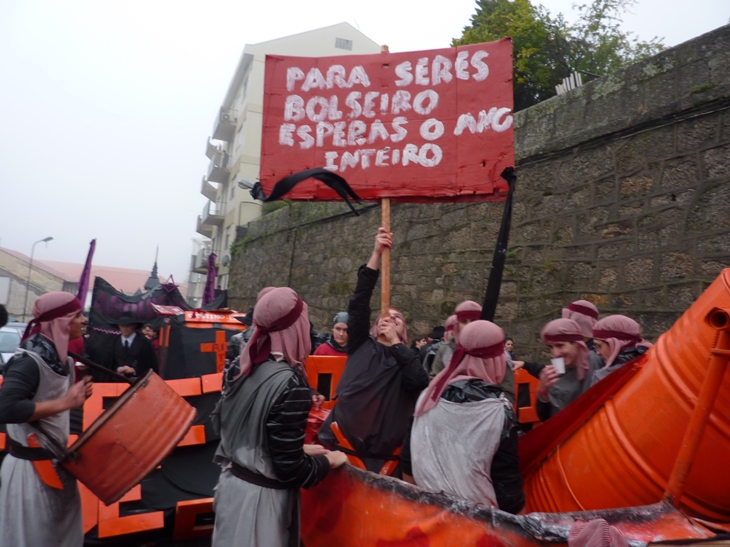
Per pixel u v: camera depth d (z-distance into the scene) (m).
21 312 49.16
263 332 2.50
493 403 2.31
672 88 6.15
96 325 6.52
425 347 4.08
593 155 7.01
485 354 2.45
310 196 3.95
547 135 7.68
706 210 5.70
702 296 2.22
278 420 2.36
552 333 3.36
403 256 10.42
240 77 30.34
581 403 2.46
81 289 8.46
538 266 7.61
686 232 5.85
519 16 11.83
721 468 2.01
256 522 2.37
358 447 3.15
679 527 1.84
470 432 2.30
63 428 2.92
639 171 6.43
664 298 5.98
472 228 8.89
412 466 2.49
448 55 3.83
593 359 3.80
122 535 3.95
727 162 5.55
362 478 2.60
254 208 27.02
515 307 7.86
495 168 3.64
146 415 2.92
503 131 3.65
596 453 2.34
